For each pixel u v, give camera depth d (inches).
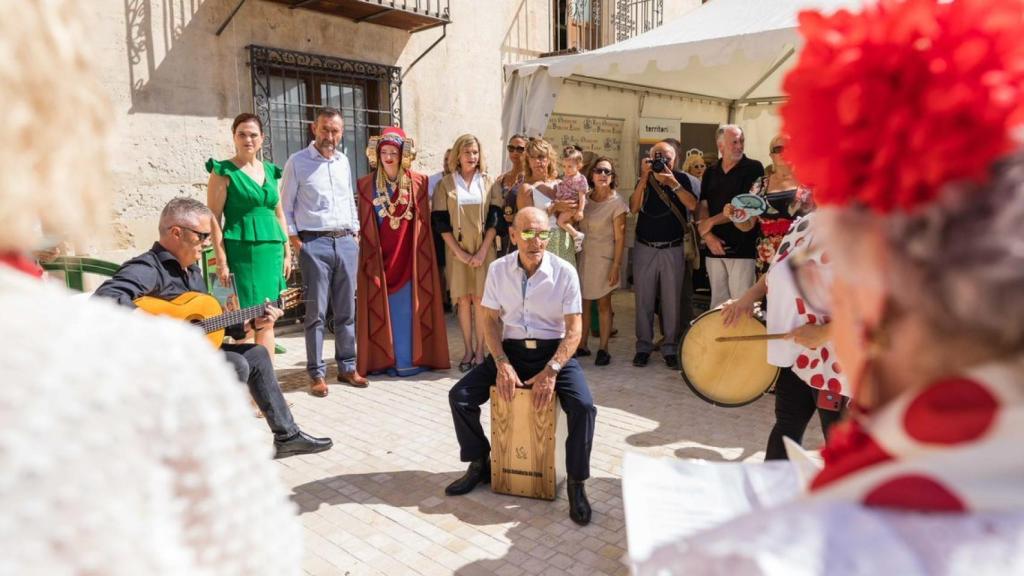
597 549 117.0
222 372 24.1
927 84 22.8
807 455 39.8
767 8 228.4
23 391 18.7
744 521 23.8
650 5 414.0
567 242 212.5
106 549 18.8
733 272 207.8
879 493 22.3
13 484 17.8
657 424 173.3
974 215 21.5
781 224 180.9
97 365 20.2
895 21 24.4
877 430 24.4
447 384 207.0
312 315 195.6
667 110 353.1
